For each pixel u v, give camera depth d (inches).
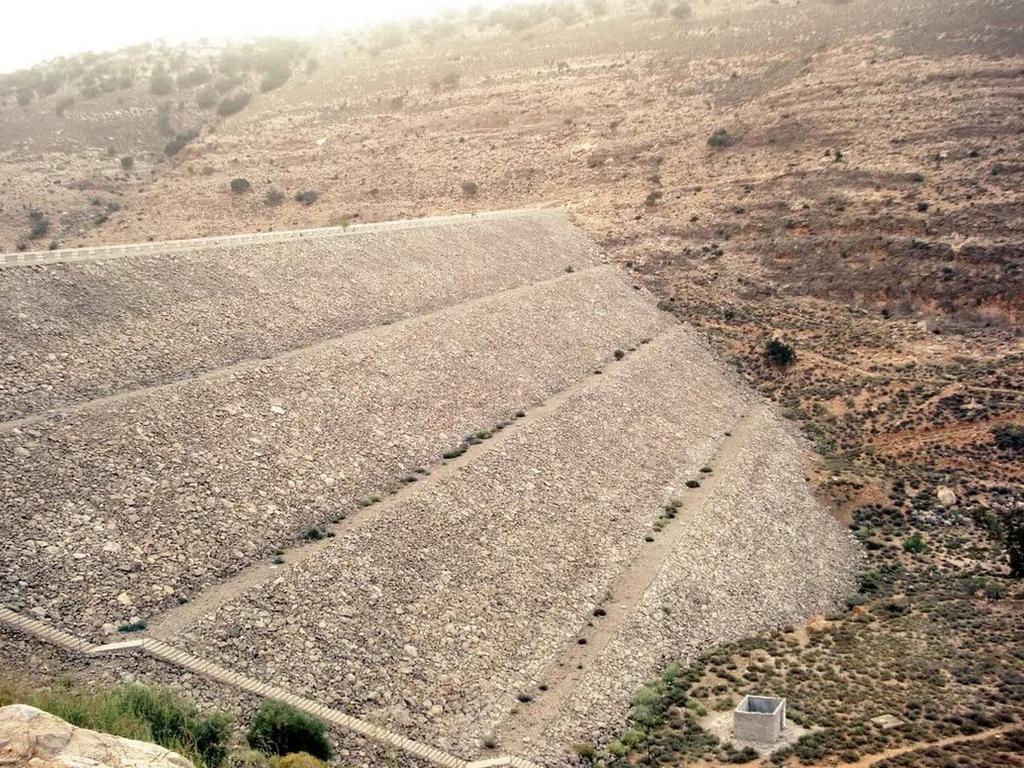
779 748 1838.1
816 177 4872.0
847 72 5556.1
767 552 2807.6
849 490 3282.5
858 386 3828.7
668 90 6259.8
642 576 2485.2
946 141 4719.5
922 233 4313.5
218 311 2908.5
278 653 1793.8
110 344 2524.6
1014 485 3181.6
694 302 4579.2
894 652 2288.4
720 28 6870.1
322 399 2669.8
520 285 4190.5
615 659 2153.1
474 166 6117.1
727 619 2450.8
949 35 5516.7
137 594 1797.5
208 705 1595.7
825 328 4197.8
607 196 5482.3
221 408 2429.9
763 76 5979.3
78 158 7022.6
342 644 1883.6
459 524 2393.0
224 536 2033.7
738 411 3791.8
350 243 3772.1
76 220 6269.7
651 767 1807.3
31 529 1827.0
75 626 1673.2
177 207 6348.4
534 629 2177.7
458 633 2057.1
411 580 2135.8
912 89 5167.3
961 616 2476.6
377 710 1776.6
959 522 3088.1
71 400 2262.6
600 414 3250.5
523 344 3570.4
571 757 1822.1
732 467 3238.2
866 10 6304.1
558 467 2844.5
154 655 1660.9
